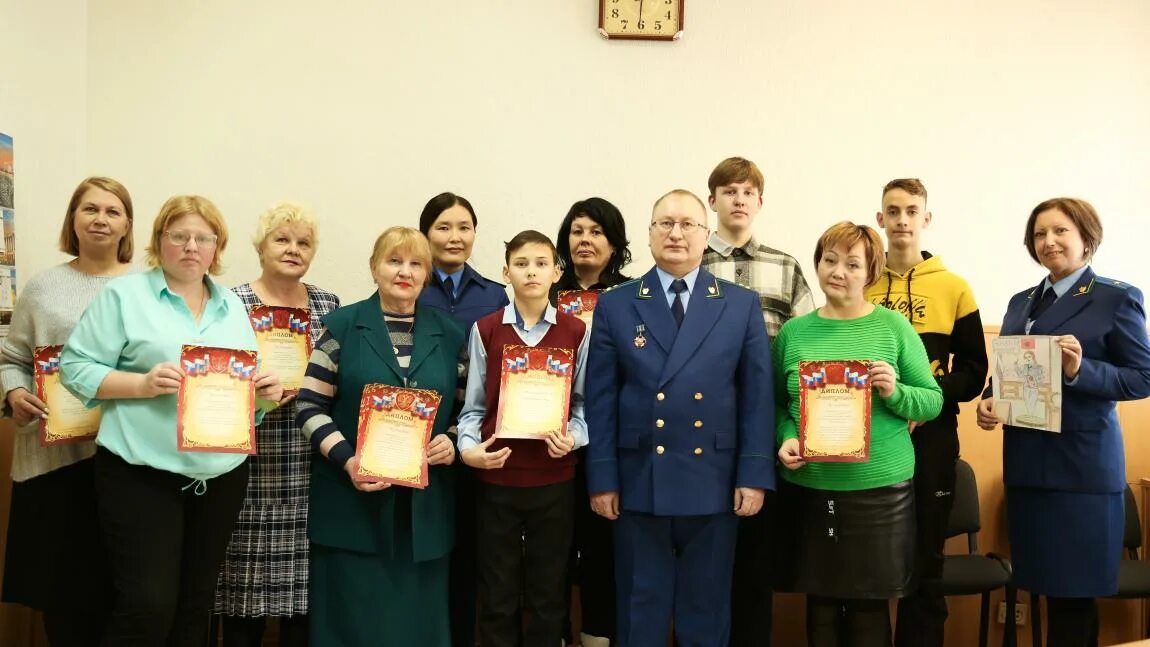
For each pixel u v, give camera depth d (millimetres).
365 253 3148
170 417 1823
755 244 2490
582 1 3176
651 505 1993
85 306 2145
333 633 2039
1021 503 2369
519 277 2076
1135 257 3295
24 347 2152
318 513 2051
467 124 3160
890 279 2469
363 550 2010
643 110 3188
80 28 3072
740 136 3203
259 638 2266
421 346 2080
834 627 2088
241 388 1851
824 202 3219
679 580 2061
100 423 1917
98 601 2129
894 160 3234
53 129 2918
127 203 2246
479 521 2088
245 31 3117
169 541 1827
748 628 2270
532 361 2027
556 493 2070
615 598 2229
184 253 1858
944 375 2332
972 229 3252
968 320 2371
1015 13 3248
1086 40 3266
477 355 2135
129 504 1803
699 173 3199
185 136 3109
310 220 2303
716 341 2047
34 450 2096
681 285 2113
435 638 2068
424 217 2615
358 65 3141
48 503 2084
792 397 2121
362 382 2029
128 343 1835
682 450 1996
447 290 2580
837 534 2018
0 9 2635
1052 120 3264
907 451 2076
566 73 3174
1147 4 3283
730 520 2057
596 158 3186
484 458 1968
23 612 2605
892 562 2004
